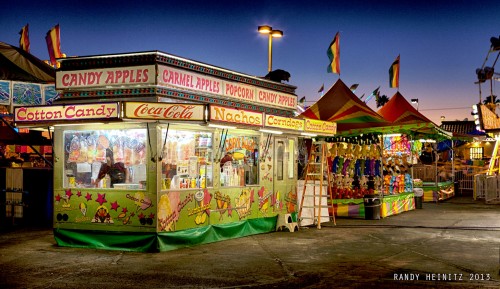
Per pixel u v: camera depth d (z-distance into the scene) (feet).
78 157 38.01
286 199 48.65
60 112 35.76
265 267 31.19
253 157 44.93
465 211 68.08
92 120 34.60
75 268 30.60
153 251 35.53
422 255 35.35
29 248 37.06
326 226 50.90
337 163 59.57
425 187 84.99
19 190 49.60
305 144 62.18
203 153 39.47
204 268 30.78
